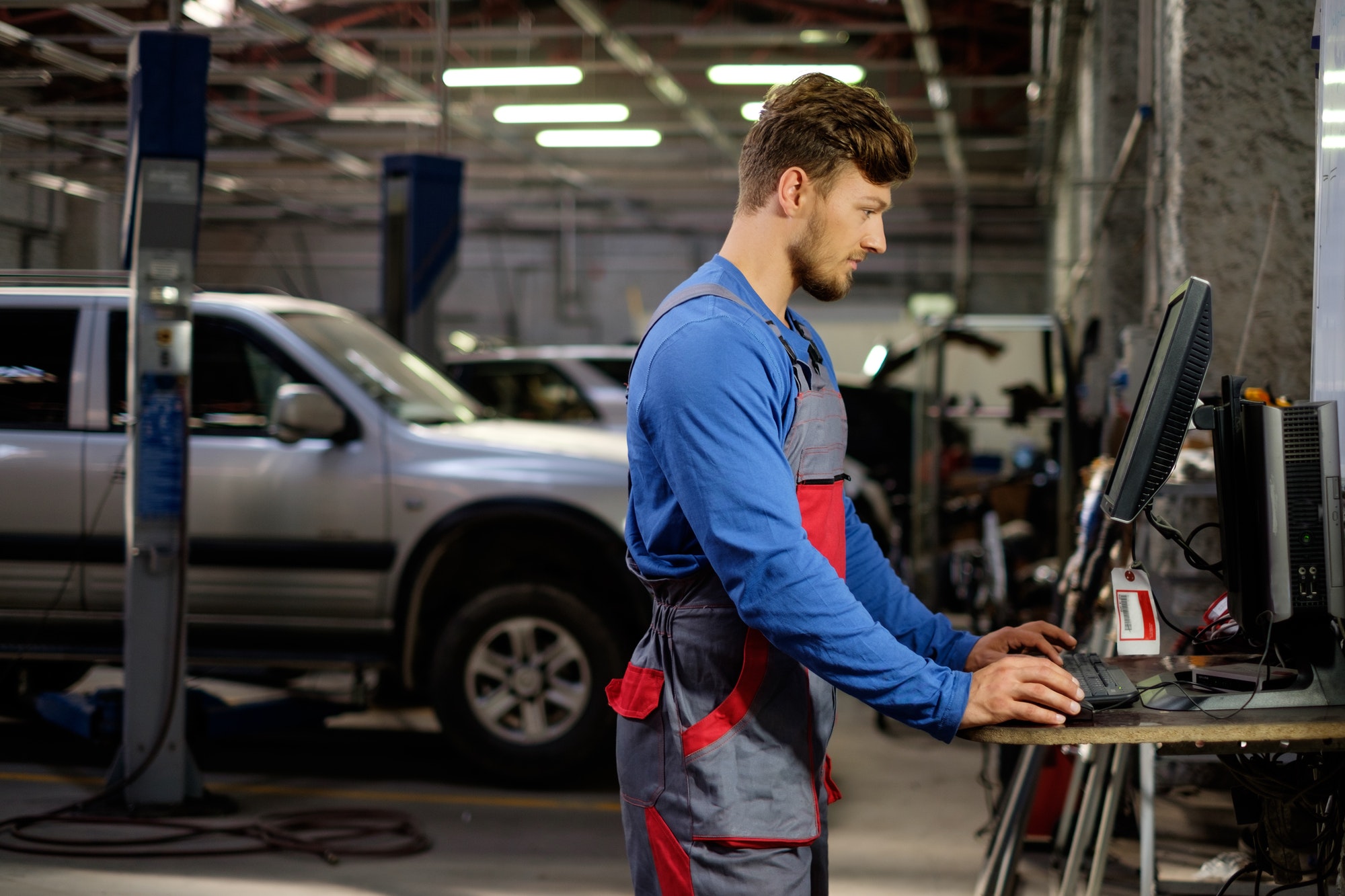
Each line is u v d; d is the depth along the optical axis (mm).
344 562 4660
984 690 1459
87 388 4734
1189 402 1742
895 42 14422
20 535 4664
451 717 4578
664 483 1631
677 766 1631
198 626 4727
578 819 4195
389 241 7723
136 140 3971
